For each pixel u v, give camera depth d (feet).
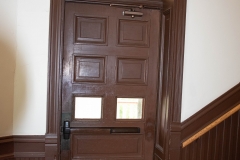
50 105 5.54
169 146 5.98
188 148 6.19
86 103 6.40
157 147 6.60
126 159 6.59
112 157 6.53
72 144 6.33
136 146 6.64
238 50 6.30
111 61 6.40
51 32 5.48
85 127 6.34
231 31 6.22
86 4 6.22
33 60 5.48
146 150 6.70
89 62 6.32
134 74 6.54
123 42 6.46
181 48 5.91
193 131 6.10
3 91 5.27
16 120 5.48
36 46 5.47
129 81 6.53
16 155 5.47
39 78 5.53
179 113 5.99
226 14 6.16
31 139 5.52
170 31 5.99
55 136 5.54
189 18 5.96
